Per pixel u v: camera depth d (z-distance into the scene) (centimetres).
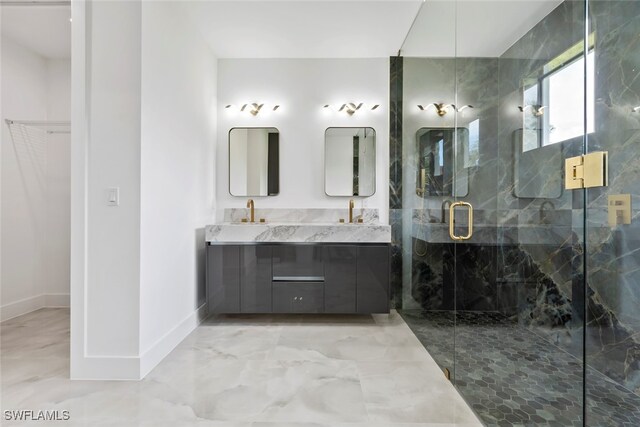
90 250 201
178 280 257
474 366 184
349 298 300
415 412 170
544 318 185
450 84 232
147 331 211
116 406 173
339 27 297
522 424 157
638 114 159
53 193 346
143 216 205
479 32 221
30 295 331
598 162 162
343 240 299
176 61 253
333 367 217
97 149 201
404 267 324
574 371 154
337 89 354
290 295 299
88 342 201
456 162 223
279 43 323
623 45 161
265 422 162
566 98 181
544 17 196
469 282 211
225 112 354
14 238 316
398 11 277
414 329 284
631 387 145
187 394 185
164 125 233
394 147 348
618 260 155
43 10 268
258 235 298
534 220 199
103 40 201
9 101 312
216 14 275
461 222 223
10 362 221
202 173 311
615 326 153
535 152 203
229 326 295
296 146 354
